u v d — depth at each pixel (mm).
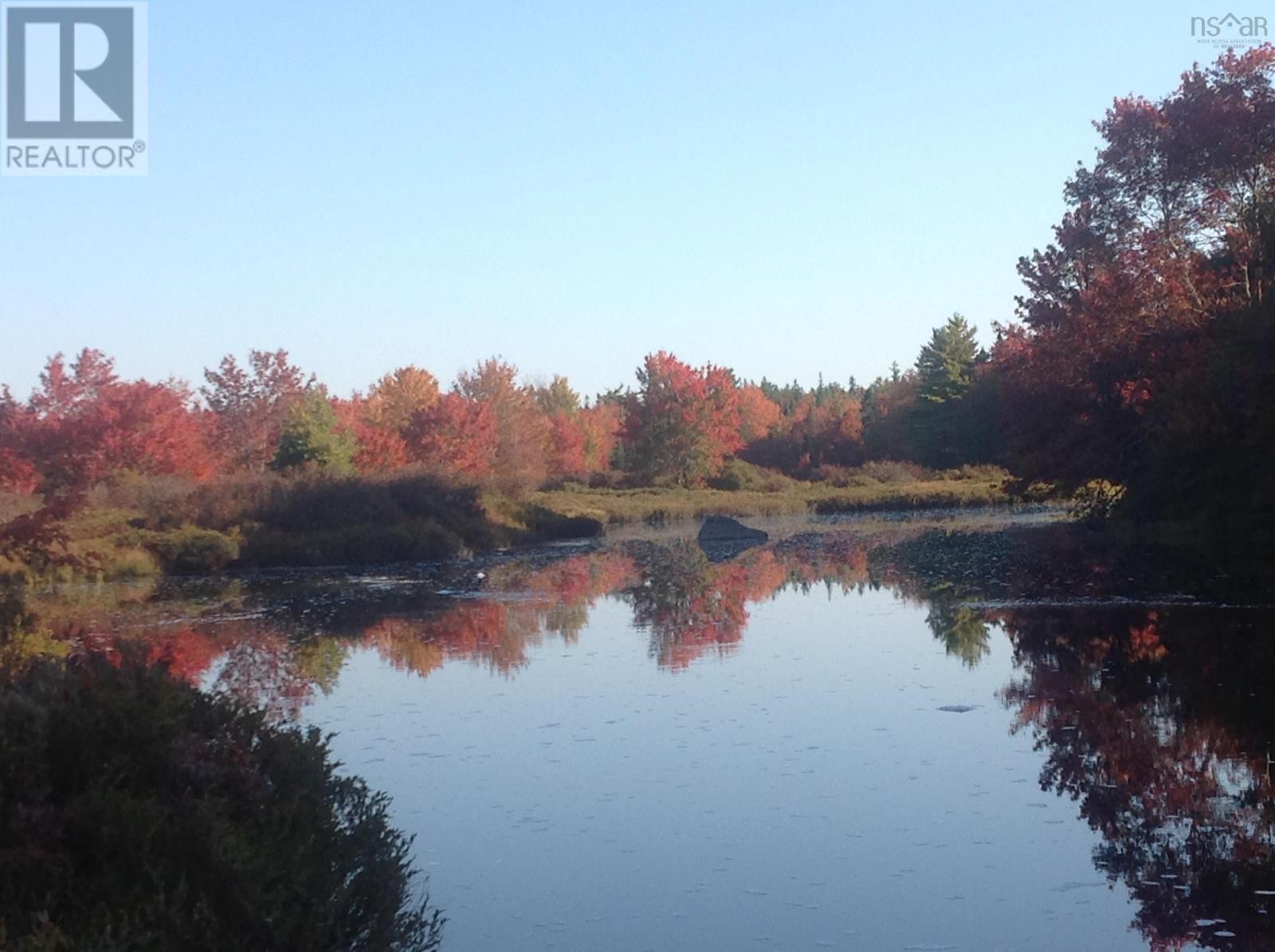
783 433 103938
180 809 6020
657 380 78375
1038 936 6828
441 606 24000
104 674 6793
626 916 7301
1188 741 10914
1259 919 6969
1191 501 31141
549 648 17953
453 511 42906
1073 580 24109
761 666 15711
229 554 34562
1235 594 20609
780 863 8141
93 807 5684
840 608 21891
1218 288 32188
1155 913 7094
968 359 87562
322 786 7480
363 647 18484
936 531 43781
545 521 48594
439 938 7027
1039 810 9070
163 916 5262
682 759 10898
